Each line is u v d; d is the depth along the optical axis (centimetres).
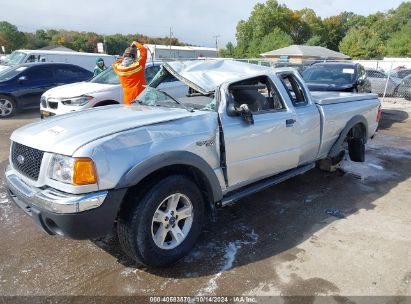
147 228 303
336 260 342
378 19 8306
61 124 331
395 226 411
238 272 324
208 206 375
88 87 818
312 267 331
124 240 304
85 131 305
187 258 345
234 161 373
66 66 1193
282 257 347
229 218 428
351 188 529
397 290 300
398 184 547
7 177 338
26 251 357
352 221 422
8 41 8556
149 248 307
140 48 618
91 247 364
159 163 301
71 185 277
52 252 355
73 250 359
